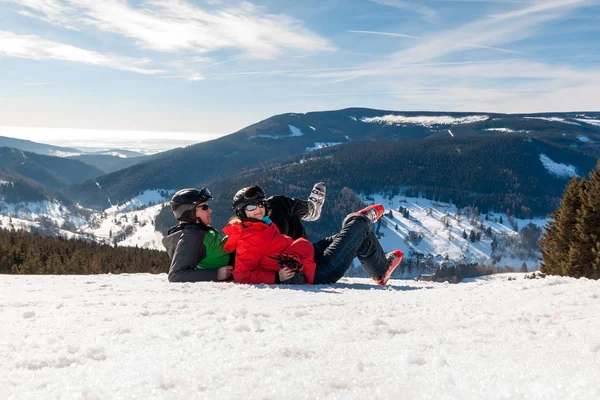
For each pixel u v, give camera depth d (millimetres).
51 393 938
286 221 4508
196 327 1728
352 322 1906
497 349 1366
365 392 937
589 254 15781
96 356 1289
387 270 4398
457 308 2412
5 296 2928
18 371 1127
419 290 3455
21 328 1746
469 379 1001
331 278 4238
